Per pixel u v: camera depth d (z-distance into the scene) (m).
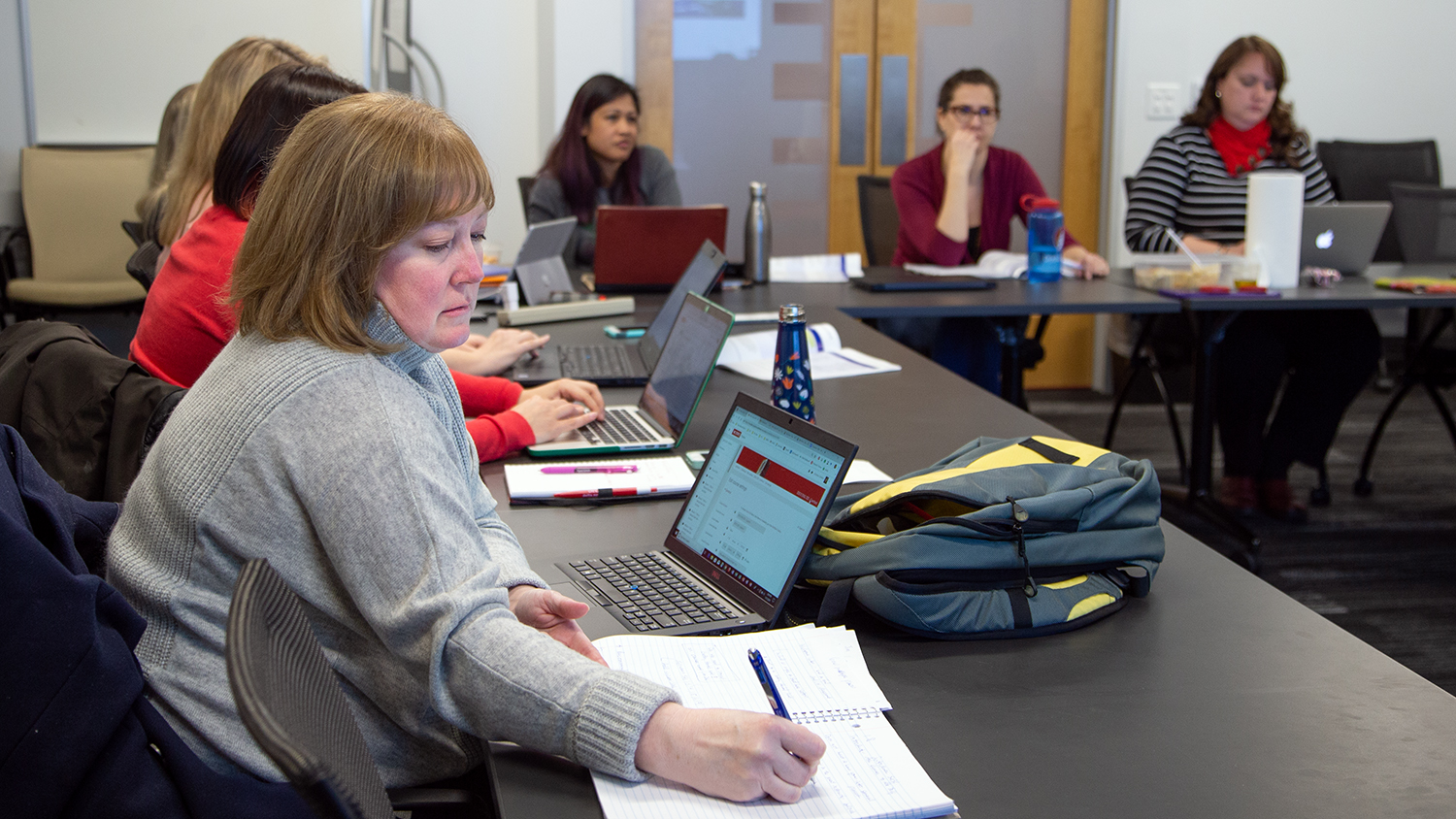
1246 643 1.04
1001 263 3.44
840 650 1.02
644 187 3.82
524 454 1.66
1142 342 3.54
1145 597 1.15
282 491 0.88
